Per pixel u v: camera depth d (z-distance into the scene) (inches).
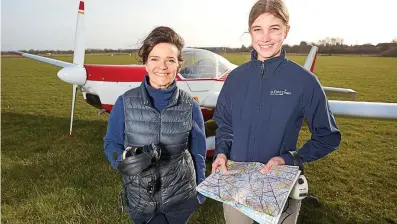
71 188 114.0
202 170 60.7
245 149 52.2
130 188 52.8
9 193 113.0
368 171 151.0
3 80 597.0
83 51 185.8
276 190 42.6
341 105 141.9
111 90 163.9
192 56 167.3
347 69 887.1
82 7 185.0
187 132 55.0
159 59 51.5
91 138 196.5
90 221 93.4
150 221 54.5
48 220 95.1
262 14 47.2
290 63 49.8
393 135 230.2
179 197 54.5
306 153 49.8
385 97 428.5
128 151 47.9
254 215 40.2
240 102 52.8
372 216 103.6
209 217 94.8
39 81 588.4
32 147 175.8
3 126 231.0
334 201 113.3
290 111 48.6
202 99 163.5
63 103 355.9
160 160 52.3
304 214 100.0
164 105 53.7
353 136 226.8
